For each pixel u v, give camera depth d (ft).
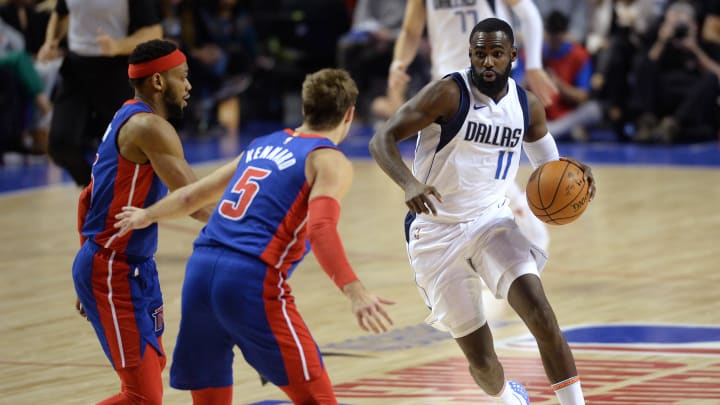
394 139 45.68
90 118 80.12
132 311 43.34
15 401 52.60
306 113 40.68
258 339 38.70
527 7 70.03
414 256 48.14
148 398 43.24
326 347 61.77
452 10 71.05
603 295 73.46
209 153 153.99
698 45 151.12
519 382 54.19
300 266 85.10
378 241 94.38
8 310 71.82
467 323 46.93
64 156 78.89
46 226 103.86
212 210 43.78
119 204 43.27
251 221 39.24
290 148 39.81
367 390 53.21
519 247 46.19
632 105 153.89
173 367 40.78
